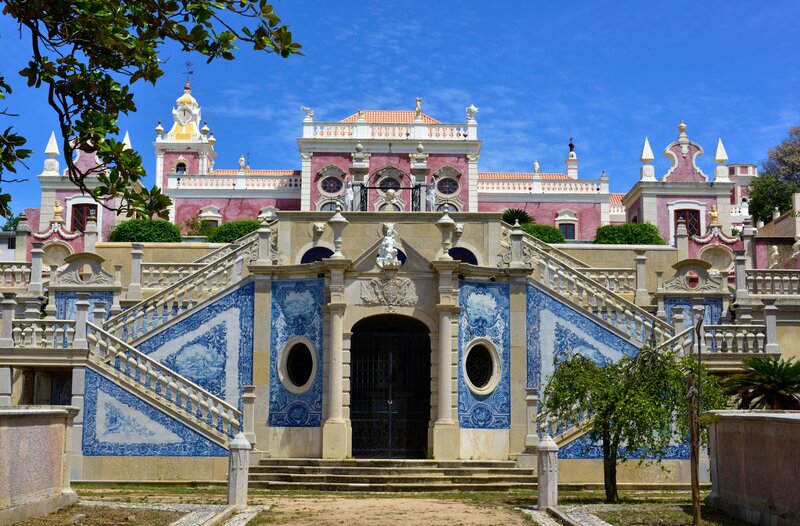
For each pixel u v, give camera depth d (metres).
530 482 23.05
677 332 25.38
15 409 16.22
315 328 25.59
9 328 24.20
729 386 22.66
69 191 51.56
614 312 26.42
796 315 29.56
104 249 34.50
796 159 69.94
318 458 24.59
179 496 20.30
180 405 23.95
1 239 52.22
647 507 18.50
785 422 14.94
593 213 58.41
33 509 15.48
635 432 19.36
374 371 25.73
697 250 45.09
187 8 13.47
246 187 57.72
